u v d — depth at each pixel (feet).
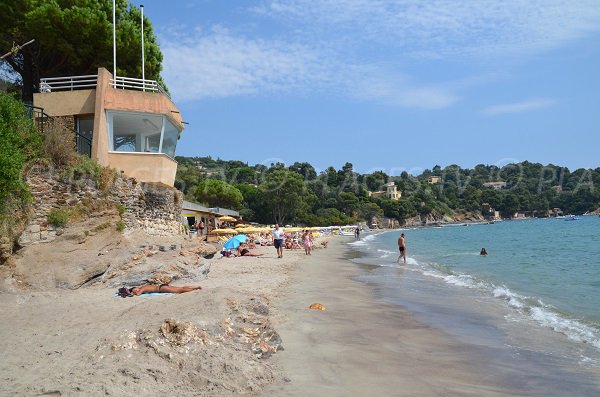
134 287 38.81
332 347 25.58
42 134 45.09
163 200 65.41
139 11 88.74
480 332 30.58
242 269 65.00
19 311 30.27
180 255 50.31
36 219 41.37
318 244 155.94
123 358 19.56
